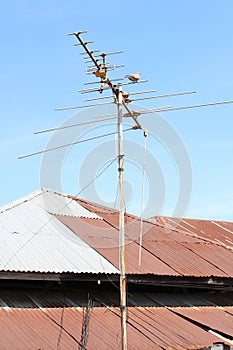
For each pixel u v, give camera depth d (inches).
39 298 477.7
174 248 621.6
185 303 577.9
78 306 485.4
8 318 428.1
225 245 714.8
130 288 551.2
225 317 569.9
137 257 550.0
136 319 494.0
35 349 385.7
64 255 489.1
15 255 455.5
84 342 420.5
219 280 587.5
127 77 409.7
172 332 485.7
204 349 496.1
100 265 494.0
